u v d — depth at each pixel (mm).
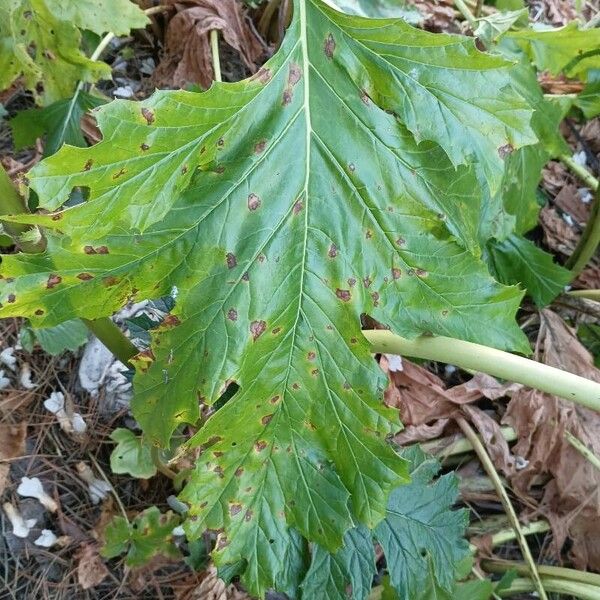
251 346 396
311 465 447
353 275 405
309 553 483
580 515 691
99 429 650
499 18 639
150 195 339
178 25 717
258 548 456
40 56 578
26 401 642
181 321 386
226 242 376
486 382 706
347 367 417
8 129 724
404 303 420
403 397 697
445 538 534
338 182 390
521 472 699
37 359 659
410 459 558
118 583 602
